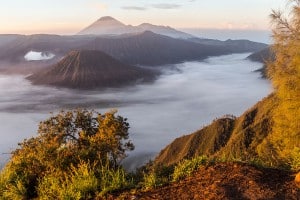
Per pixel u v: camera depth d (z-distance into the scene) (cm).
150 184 780
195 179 780
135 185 800
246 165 831
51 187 857
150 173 859
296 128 2017
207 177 779
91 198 773
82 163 934
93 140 1377
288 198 680
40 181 949
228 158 929
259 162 924
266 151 1889
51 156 963
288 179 766
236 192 703
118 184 797
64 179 891
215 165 833
